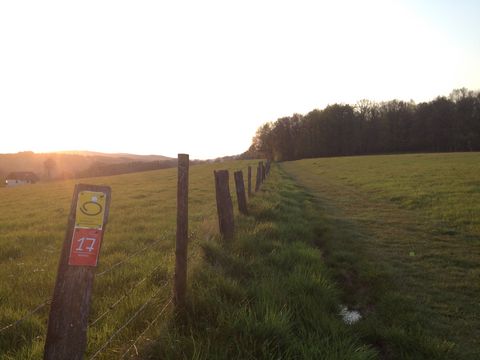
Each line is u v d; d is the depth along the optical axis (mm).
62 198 24891
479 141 88688
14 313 4684
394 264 7820
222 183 7590
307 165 55125
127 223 11773
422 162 40594
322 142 107250
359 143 104562
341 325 4586
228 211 7621
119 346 3812
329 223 11852
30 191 35875
